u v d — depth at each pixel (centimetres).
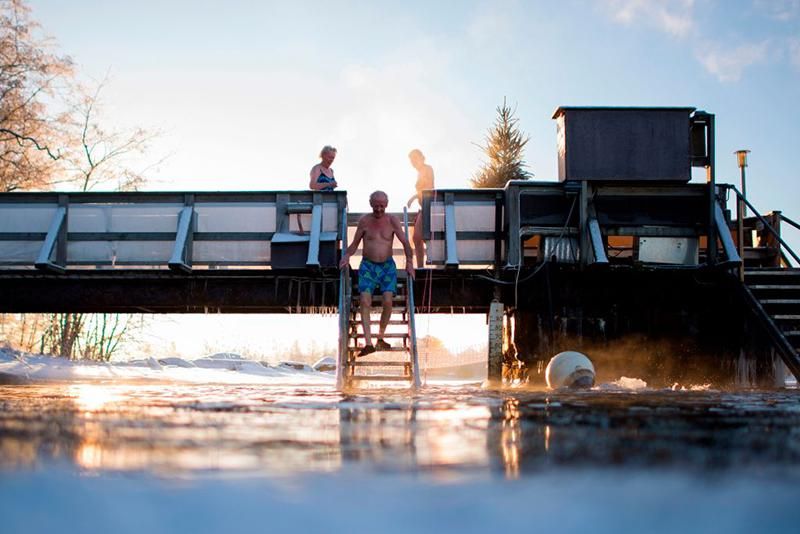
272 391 672
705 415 321
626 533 87
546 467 145
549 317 1009
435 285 1078
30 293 1081
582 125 1013
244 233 1052
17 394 585
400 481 128
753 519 95
